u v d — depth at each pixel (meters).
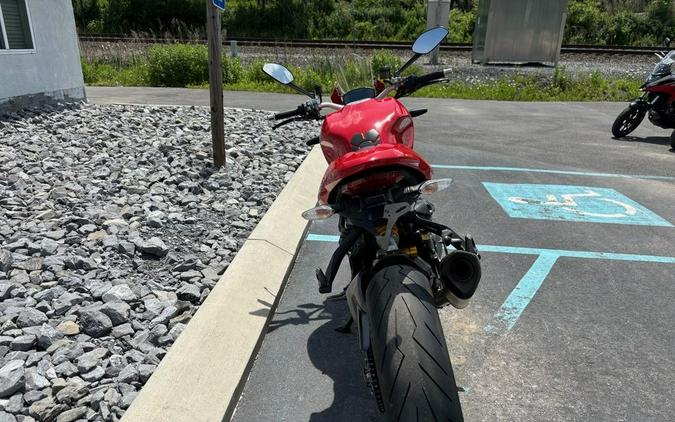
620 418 3.02
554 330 3.88
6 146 7.78
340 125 3.19
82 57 22.70
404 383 2.07
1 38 10.13
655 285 4.57
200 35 29.73
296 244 5.14
